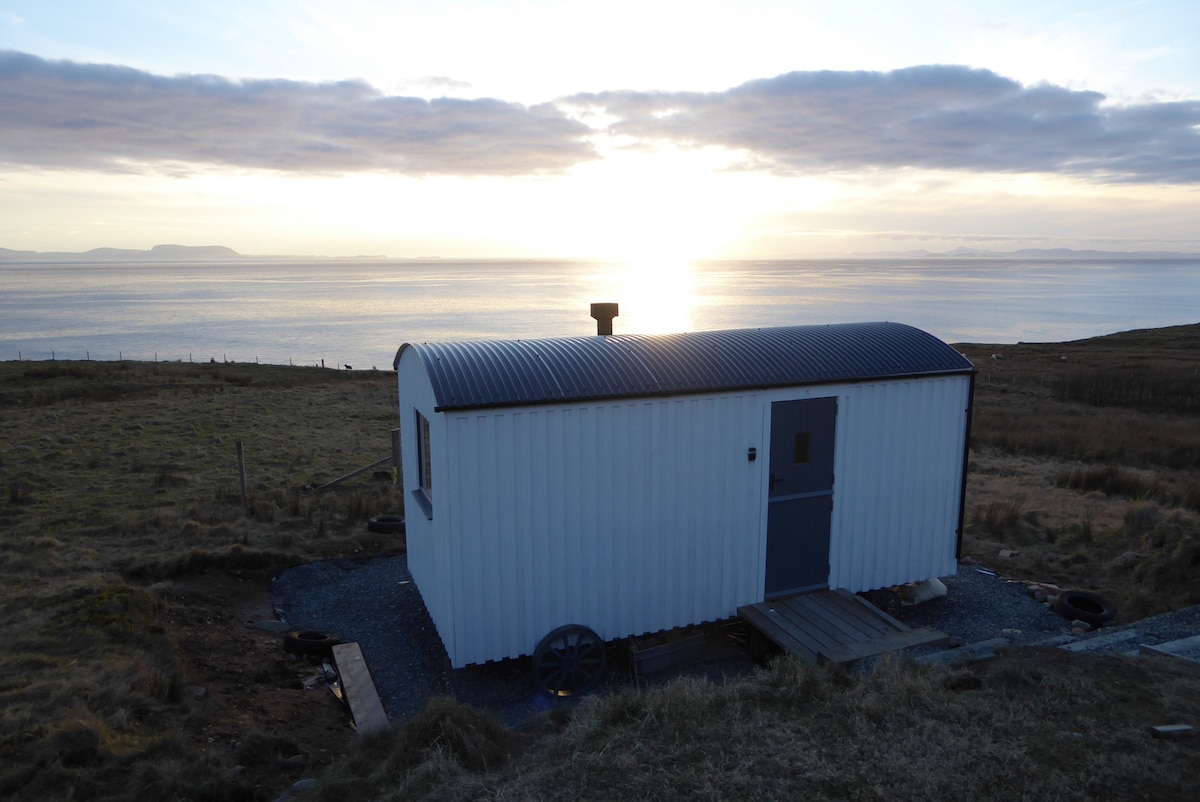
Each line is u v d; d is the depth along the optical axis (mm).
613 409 7375
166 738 5438
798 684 5453
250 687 6973
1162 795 4086
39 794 4629
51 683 6141
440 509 7070
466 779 4551
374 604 9438
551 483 7234
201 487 14625
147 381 31297
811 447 8359
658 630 7902
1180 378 31562
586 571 7500
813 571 8609
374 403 27062
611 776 4418
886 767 4391
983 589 9844
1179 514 11211
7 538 10578
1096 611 8961
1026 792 4113
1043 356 45125
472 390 6867
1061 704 5152
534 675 7254
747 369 7992
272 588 9859
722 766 4465
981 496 14578
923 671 5945
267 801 4898
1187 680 5570
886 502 8859
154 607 8172
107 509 12898
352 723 6609
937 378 8898
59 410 23781
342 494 14398
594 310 10023
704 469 7867
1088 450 19406
